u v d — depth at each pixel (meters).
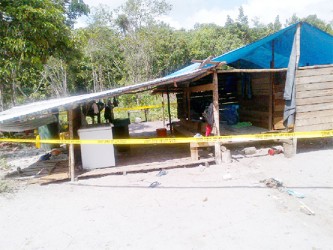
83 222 4.94
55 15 12.68
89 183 7.17
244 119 12.10
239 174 6.88
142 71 36.41
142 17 42.09
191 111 12.45
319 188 5.61
